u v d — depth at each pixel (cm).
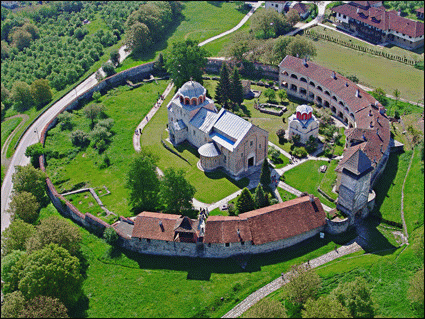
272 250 11500
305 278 9831
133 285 11000
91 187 14712
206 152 14462
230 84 17862
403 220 12225
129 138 17000
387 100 17688
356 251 11406
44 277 10225
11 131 18938
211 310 10262
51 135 17625
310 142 15225
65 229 11712
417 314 9538
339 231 11875
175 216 12000
